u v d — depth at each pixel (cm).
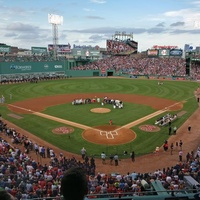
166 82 9325
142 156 3181
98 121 4475
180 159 3020
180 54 12225
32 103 5866
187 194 627
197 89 7831
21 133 3922
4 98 6234
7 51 10631
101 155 3056
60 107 5472
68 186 317
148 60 11994
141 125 4269
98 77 11012
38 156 3139
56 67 10869
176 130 4084
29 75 10019
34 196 1731
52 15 11194
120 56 13250
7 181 2008
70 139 3672
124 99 6334
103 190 1884
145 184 719
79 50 12812
